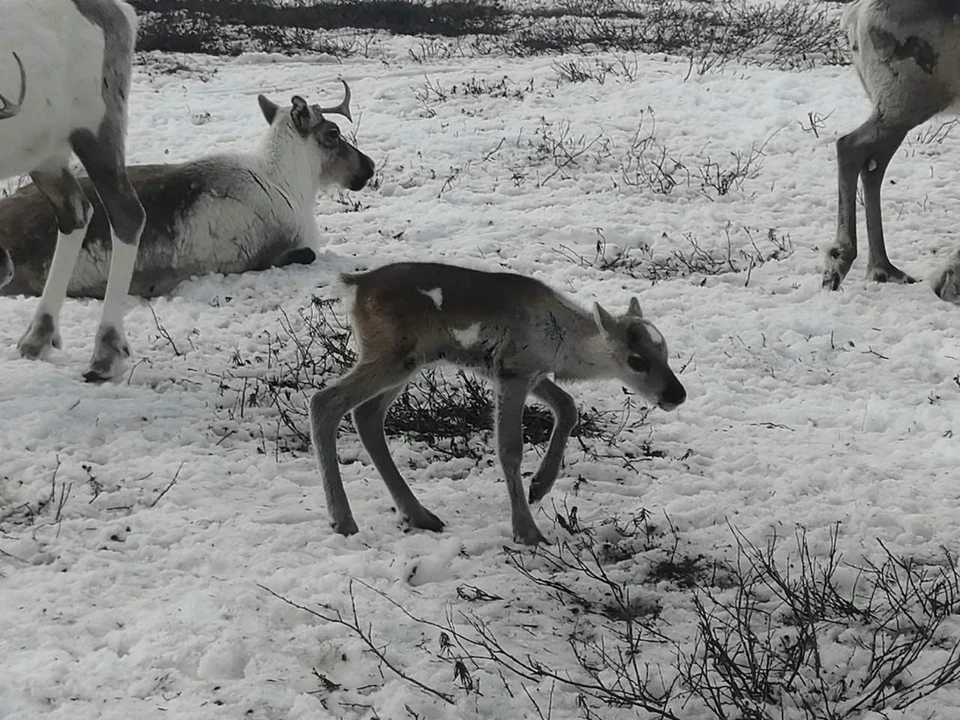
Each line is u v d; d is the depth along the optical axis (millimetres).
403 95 8641
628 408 4293
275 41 10891
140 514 3547
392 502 3656
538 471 3572
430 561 3363
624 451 4020
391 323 3420
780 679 3016
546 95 8484
